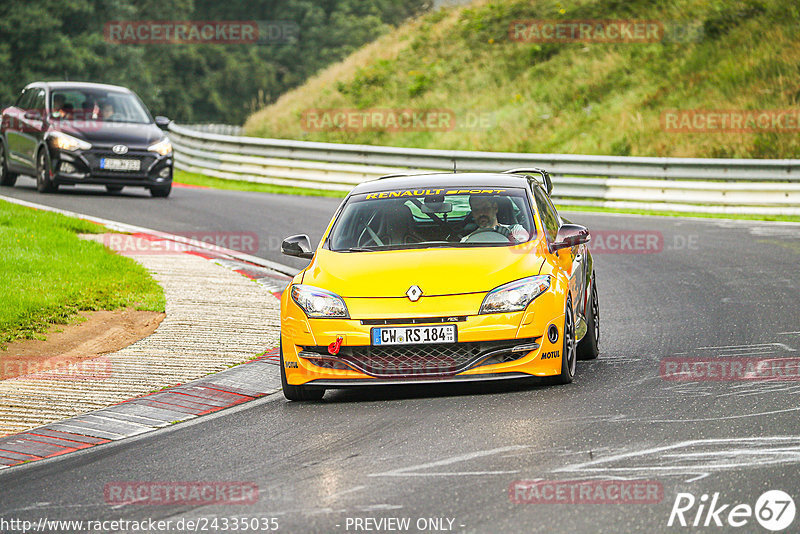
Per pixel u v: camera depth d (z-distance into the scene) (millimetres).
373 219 30312
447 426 23312
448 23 151250
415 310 26094
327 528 16703
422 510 17359
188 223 63031
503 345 26172
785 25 116375
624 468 19297
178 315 38281
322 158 95312
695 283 45625
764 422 22406
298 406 26906
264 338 34969
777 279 45688
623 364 30219
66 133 71750
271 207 73250
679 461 19625
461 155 89500
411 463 20328
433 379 26016
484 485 18578
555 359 26703
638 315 38875
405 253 28312
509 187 31422
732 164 79375
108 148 71500
